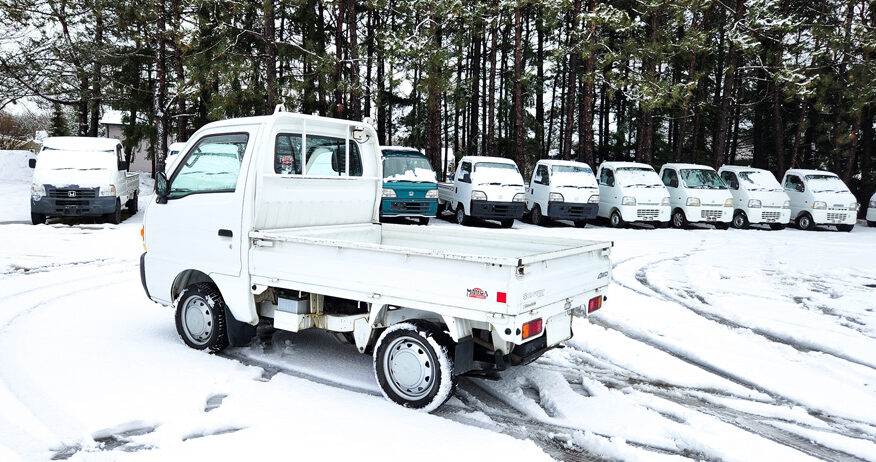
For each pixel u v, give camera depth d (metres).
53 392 4.55
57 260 10.54
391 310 4.79
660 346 6.53
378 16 31.05
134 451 3.73
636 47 23.78
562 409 4.64
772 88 29.86
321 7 27.80
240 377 5.04
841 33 25.34
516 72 24.39
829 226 22.66
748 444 4.12
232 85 20.27
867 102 24.20
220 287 5.50
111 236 13.52
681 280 10.39
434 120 23.78
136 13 21.20
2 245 11.83
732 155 37.34
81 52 23.14
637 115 33.44
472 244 5.84
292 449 3.76
